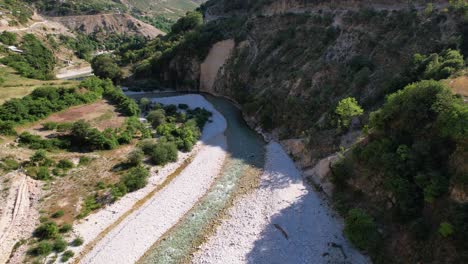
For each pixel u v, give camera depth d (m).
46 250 25.72
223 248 26.64
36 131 42.78
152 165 38.81
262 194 33.66
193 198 33.62
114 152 41.12
